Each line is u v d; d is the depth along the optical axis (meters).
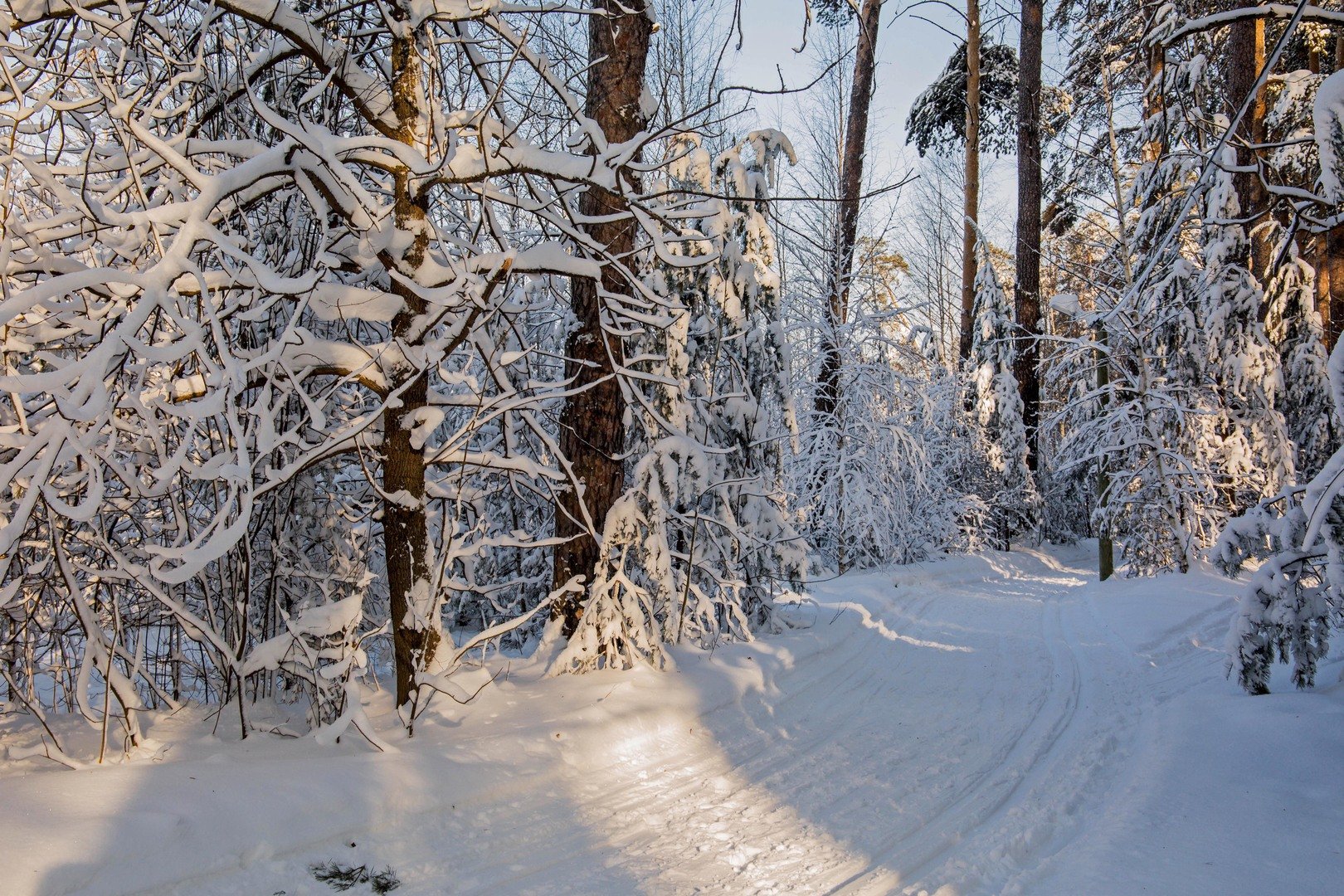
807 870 3.95
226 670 5.66
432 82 4.98
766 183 9.69
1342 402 5.14
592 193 7.66
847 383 17.72
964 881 3.79
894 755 5.80
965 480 22.25
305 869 3.55
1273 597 6.39
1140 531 16.20
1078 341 19.11
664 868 3.94
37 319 4.76
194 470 4.19
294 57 6.07
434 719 5.42
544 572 9.30
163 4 5.37
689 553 8.01
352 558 6.88
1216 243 16.14
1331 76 5.18
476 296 5.11
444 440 8.66
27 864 2.90
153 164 5.17
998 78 26.47
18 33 5.38
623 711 5.79
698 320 8.70
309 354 5.27
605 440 7.59
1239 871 3.68
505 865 3.88
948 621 12.09
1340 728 5.40
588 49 7.77
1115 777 5.30
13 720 5.57
